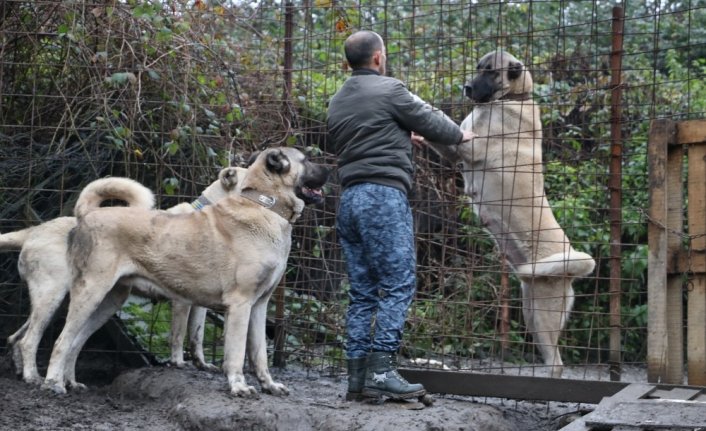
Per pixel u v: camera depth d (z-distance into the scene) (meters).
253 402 4.94
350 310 5.21
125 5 6.36
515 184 6.59
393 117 5.02
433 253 8.15
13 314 6.75
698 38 10.93
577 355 9.03
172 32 6.21
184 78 6.49
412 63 8.23
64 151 6.54
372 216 4.94
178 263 5.34
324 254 7.43
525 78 6.70
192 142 6.56
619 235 5.76
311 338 7.25
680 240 5.19
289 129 6.92
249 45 7.79
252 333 5.49
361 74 5.17
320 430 4.69
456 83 8.30
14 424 4.70
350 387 5.16
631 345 9.02
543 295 6.27
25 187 6.66
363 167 4.99
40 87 6.81
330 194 7.56
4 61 6.67
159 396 5.41
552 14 11.35
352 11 7.22
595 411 4.50
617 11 5.78
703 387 4.85
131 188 5.55
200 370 6.15
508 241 6.61
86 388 5.68
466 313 7.16
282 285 6.95
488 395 5.27
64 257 5.66
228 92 6.72
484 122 6.73
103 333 6.93
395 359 5.09
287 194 5.34
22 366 5.76
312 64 8.52
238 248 5.27
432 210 8.11
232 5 7.54
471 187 6.79
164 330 7.07
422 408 4.95
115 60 6.57
